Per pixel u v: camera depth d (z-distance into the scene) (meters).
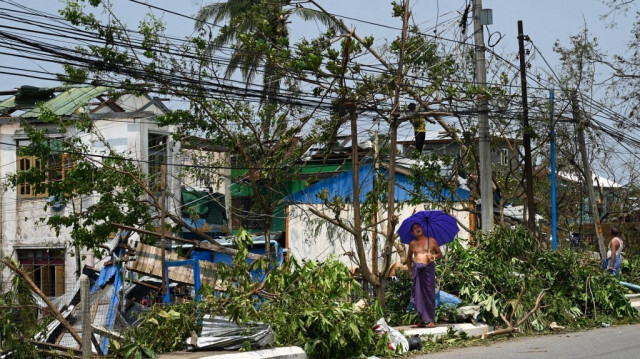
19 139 24.47
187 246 21.39
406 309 14.25
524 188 23.42
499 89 18.56
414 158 21.77
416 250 12.84
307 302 10.47
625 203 30.38
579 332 13.78
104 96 25.11
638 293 19.16
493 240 15.26
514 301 13.75
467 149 22.30
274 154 19.16
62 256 22.06
